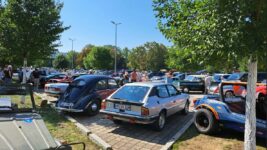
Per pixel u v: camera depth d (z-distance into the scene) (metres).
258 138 7.04
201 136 7.17
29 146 2.94
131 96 7.64
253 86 4.61
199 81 20.25
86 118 9.27
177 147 6.23
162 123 7.83
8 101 4.36
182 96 9.65
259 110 6.80
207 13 4.20
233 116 6.82
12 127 3.12
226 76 19.91
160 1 5.19
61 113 9.80
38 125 3.35
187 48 4.79
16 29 13.20
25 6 13.32
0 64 28.55
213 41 4.10
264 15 3.76
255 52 3.79
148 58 74.19
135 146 6.25
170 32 5.25
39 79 20.70
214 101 7.35
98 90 10.07
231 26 3.86
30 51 13.91
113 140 6.69
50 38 13.86
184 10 4.84
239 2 3.72
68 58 97.06
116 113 7.38
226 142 6.66
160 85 8.38
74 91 9.83
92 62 71.31
